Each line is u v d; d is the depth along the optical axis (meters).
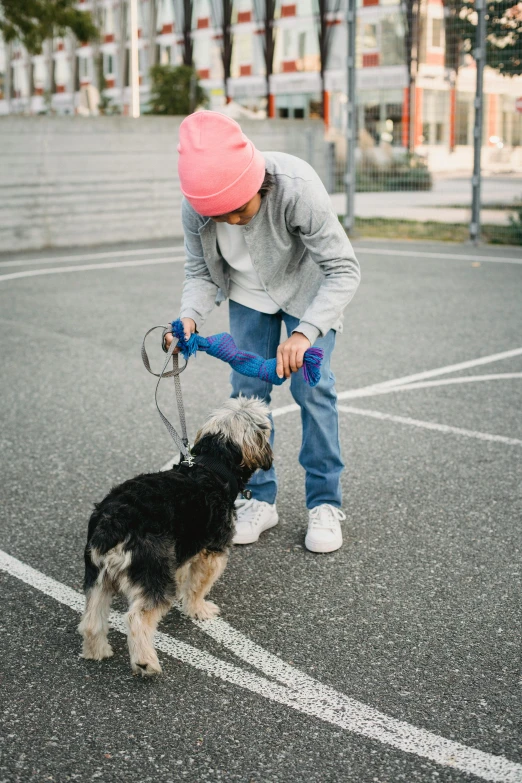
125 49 50.03
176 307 9.40
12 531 4.01
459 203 17.16
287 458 4.98
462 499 4.38
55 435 5.32
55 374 6.72
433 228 16.36
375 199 17.58
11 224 14.50
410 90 17.48
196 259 3.68
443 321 8.66
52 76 56.69
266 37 41.94
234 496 3.22
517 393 6.19
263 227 3.31
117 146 15.48
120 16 49.72
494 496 4.41
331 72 39.75
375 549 3.87
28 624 3.25
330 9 39.00
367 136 17.78
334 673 2.94
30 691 2.83
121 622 3.29
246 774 2.43
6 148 14.14
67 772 2.43
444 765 2.47
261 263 3.43
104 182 15.47
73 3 19.58
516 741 2.57
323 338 3.68
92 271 12.19
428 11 16.91
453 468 4.79
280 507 4.35
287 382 6.53
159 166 16.17
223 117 2.99
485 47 14.12
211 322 8.69
